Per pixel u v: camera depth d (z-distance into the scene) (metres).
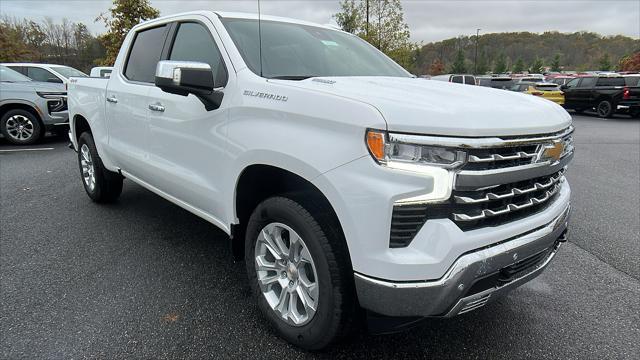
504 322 2.84
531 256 2.31
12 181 6.12
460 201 1.95
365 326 2.33
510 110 2.20
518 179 2.12
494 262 2.06
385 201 1.91
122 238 4.05
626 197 5.84
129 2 19.27
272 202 2.42
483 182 1.97
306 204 2.27
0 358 2.39
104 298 3.01
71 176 6.45
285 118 2.32
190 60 3.24
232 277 3.34
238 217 2.78
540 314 2.95
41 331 2.63
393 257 1.93
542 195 2.38
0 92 8.92
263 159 2.40
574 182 6.73
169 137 3.26
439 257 1.92
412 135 1.90
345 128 2.03
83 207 4.93
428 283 1.93
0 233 4.13
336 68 3.17
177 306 2.93
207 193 2.92
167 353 2.46
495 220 2.13
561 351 2.56
